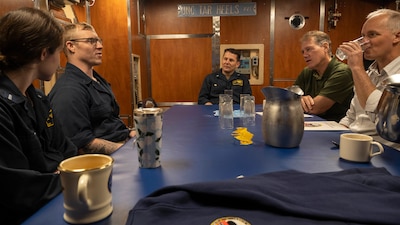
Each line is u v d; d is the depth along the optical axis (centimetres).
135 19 375
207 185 61
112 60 359
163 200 57
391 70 153
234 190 58
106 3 349
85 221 55
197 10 417
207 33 420
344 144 94
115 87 364
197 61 426
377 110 102
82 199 54
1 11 172
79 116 157
